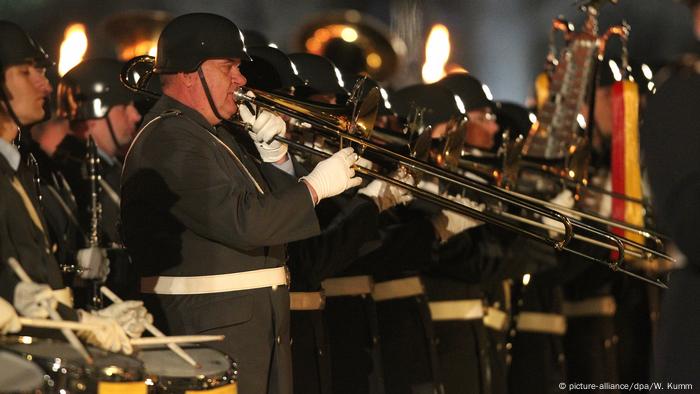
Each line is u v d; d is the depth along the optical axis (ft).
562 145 81.25
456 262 74.49
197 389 45.83
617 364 90.38
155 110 56.54
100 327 44.83
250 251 55.26
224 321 54.29
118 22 89.35
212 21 56.70
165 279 54.95
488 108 80.53
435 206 70.90
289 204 53.83
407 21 144.87
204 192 53.62
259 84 64.23
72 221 66.69
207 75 56.18
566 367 89.92
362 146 59.98
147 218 54.85
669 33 146.92
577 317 89.61
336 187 55.57
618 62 90.79
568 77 82.12
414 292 71.92
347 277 68.90
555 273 80.64
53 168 67.26
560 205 69.77
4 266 46.37
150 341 47.06
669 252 72.08
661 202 44.19
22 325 43.96
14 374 41.50
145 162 54.65
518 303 85.25
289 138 63.72
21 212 47.52
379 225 69.51
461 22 157.89
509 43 158.20
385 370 71.00
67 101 70.28
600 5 85.20
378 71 101.14
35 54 54.08
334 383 67.97
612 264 61.46
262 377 54.80
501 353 81.10
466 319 75.41
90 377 42.68
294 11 151.12
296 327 62.54
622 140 81.71
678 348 44.68
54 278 48.37
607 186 86.84
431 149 68.44
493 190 60.44
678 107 43.75
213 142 55.52
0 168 47.37
